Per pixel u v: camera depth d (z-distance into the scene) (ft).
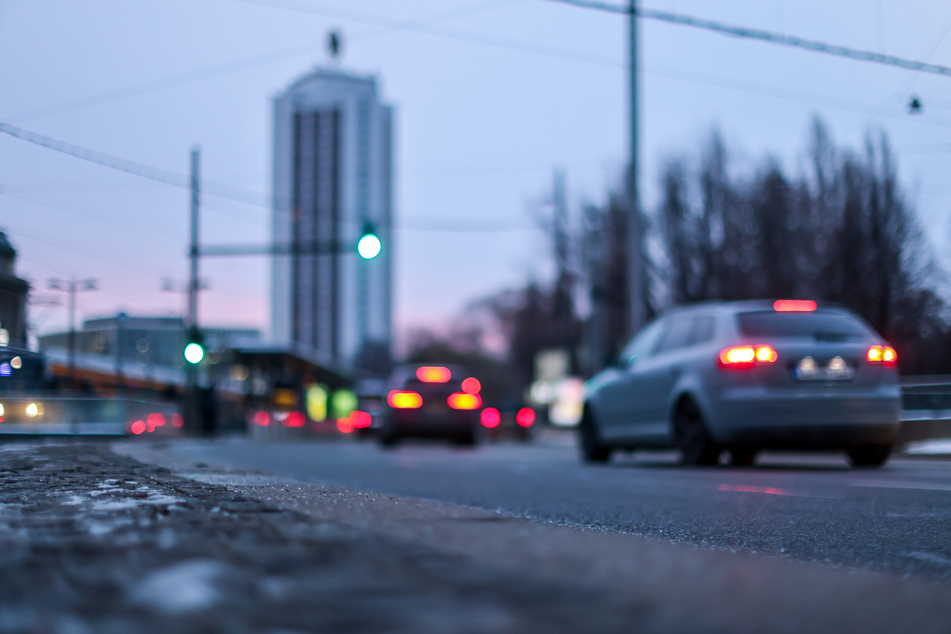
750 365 34.63
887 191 63.57
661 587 6.63
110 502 13.26
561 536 8.94
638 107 74.28
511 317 175.63
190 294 88.38
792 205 84.89
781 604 6.50
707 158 98.84
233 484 17.06
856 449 35.99
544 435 143.13
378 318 420.77
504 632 5.23
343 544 8.32
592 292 113.39
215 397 97.71
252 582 6.64
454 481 33.01
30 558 7.89
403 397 76.07
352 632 5.25
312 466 42.86
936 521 19.19
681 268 98.73
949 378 55.36
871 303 63.72
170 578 6.83
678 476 33.09
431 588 6.39
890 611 6.71
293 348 130.11
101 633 5.27
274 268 381.81
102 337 69.92
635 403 41.52
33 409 40.96
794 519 19.70
